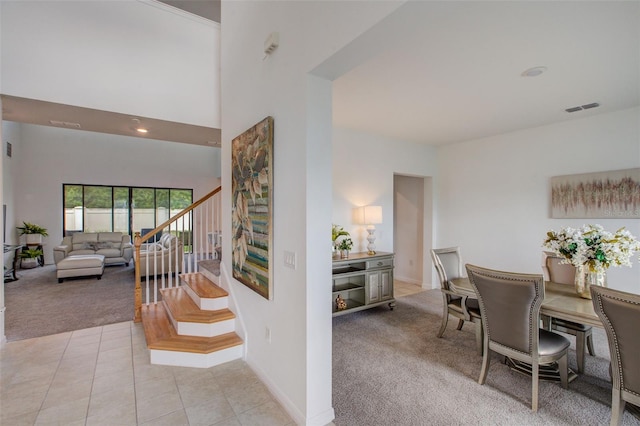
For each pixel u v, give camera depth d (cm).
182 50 387
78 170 813
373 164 472
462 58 240
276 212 221
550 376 246
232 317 301
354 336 335
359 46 155
